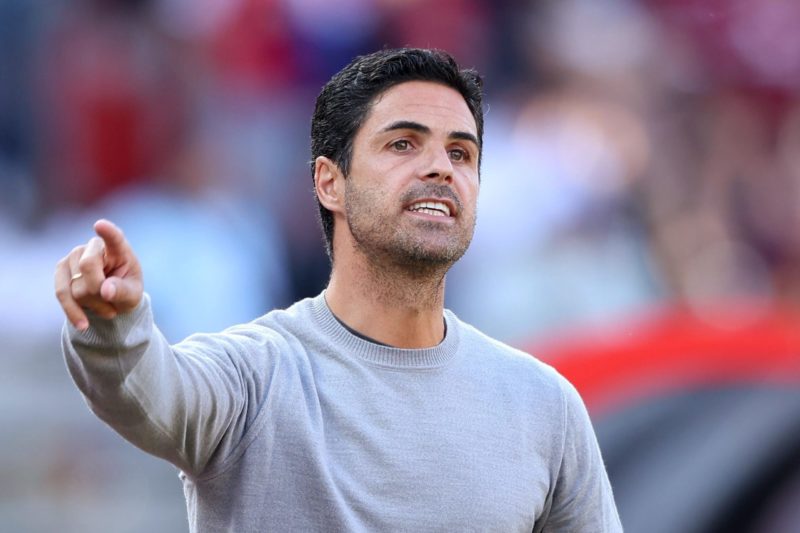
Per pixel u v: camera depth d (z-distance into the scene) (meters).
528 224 30.00
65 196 30.86
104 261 9.16
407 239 10.98
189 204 28.81
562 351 20.27
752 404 18.31
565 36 34.75
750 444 17.92
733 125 35.81
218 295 26.73
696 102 35.69
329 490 10.44
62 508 23.03
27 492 23.12
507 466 10.98
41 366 25.34
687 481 17.75
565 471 11.48
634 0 36.06
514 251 29.52
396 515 10.54
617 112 34.47
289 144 31.94
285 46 32.50
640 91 35.00
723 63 36.41
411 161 11.13
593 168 32.50
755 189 35.25
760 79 36.62
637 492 17.80
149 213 27.75
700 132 35.34
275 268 29.28
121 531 22.88
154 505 23.02
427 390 11.02
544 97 34.12
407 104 11.23
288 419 10.55
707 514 17.52
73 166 31.02
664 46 35.88
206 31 32.66
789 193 35.69
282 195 30.94
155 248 26.78
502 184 30.50
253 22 32.47
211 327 26.39
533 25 34.56
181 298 26.39
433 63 11.41
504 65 34.28
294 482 10.47
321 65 32.66
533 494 11.11
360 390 10.89
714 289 32.78
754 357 18.97
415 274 11.11
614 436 18.36
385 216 11.05
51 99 31.53
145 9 32.25
